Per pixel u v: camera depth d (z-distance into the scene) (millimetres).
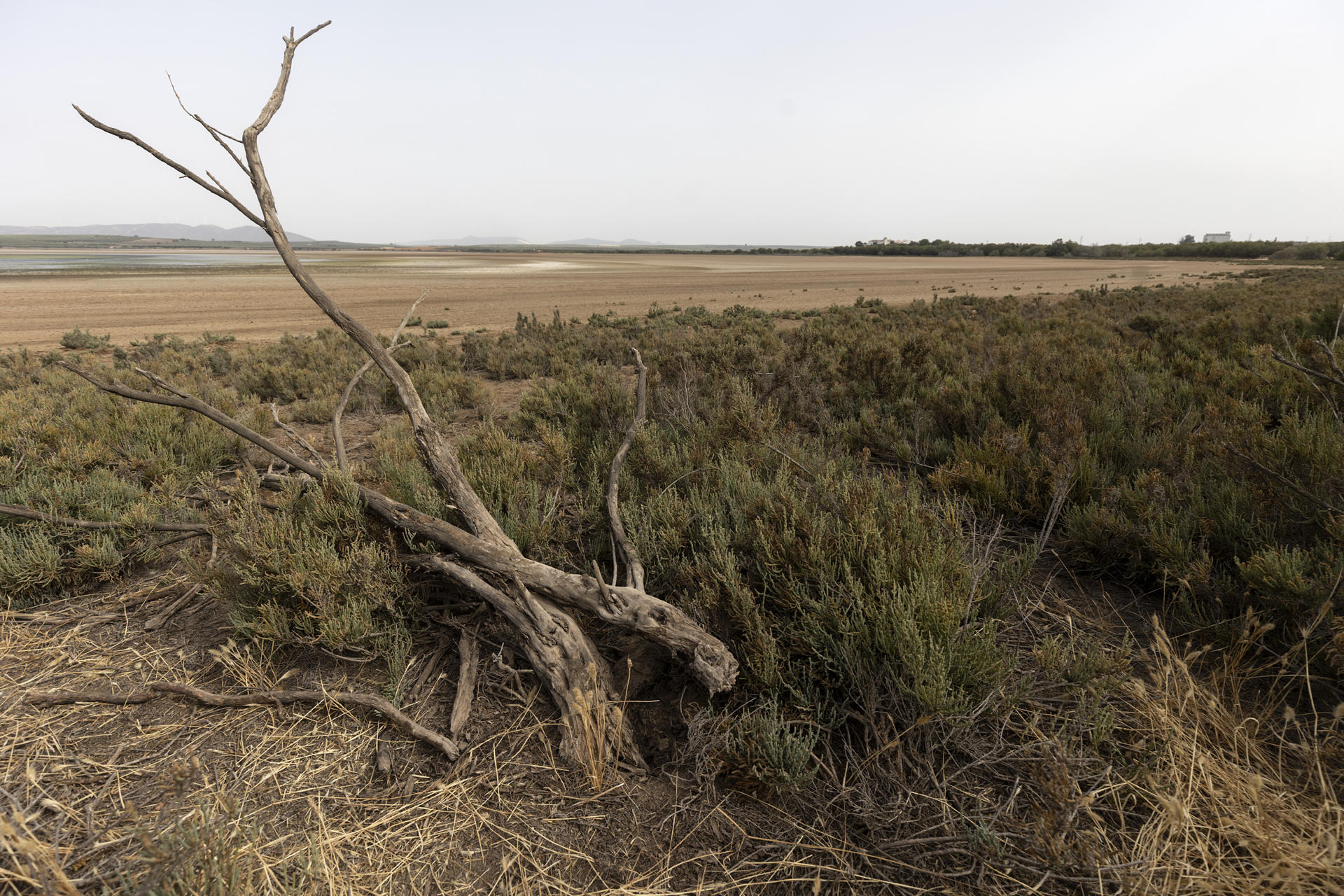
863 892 1861
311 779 2322
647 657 2867
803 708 2420
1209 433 4340
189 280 55500
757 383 7543
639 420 4027
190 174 3135
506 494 4090
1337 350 6043
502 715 2627
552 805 2207
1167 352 9508
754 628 2682
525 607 2711
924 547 2973
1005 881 1843
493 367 12711
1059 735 2236
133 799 2217
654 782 2312
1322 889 1690
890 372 7883
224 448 6594
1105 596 3307
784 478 4004
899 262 109000
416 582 3225
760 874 1934
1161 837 1898
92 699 2736
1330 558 2760
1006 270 70125
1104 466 4480
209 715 2680
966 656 2369
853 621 2580
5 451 6309
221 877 1697
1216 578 2996
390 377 3523
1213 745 2193
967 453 4895
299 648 3102
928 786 2150
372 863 1983
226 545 3473
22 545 3695
